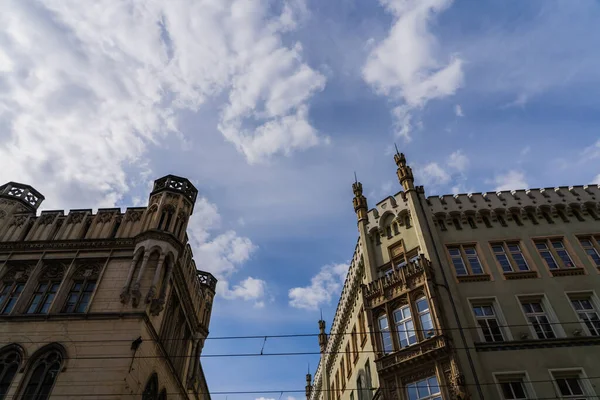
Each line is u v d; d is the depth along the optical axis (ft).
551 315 79.87
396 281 85.30
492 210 98.43
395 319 81.61
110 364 72.43
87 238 96.07
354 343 113.50
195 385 124.88
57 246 95.09
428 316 77.00
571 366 71.67
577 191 101.86
